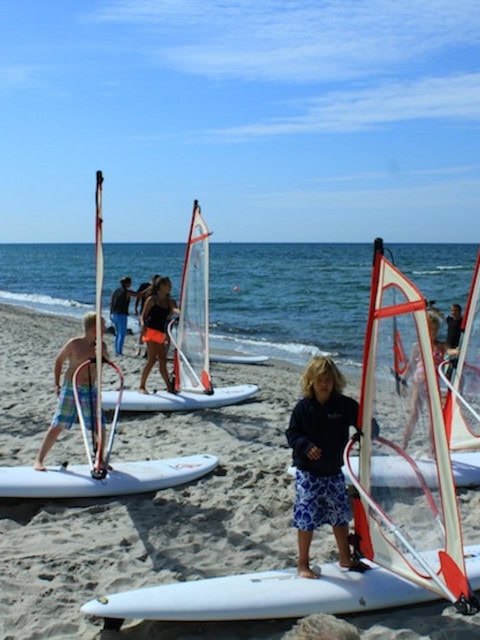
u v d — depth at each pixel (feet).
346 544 15.83
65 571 17.11
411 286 14.42
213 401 34.68
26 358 48.93
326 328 81.71
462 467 24.90
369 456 15.52
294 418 15.38
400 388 15.15
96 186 19.03
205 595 14.76
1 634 14.38
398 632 14.35
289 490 22.61
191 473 23.30
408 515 15.02
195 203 33.71
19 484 21.25
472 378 25.30
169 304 34.76
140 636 14.47
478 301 25.00
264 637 14.40
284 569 16.22
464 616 15.01
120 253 441.68
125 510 20.90
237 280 164.14
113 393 34.37
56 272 234.99
